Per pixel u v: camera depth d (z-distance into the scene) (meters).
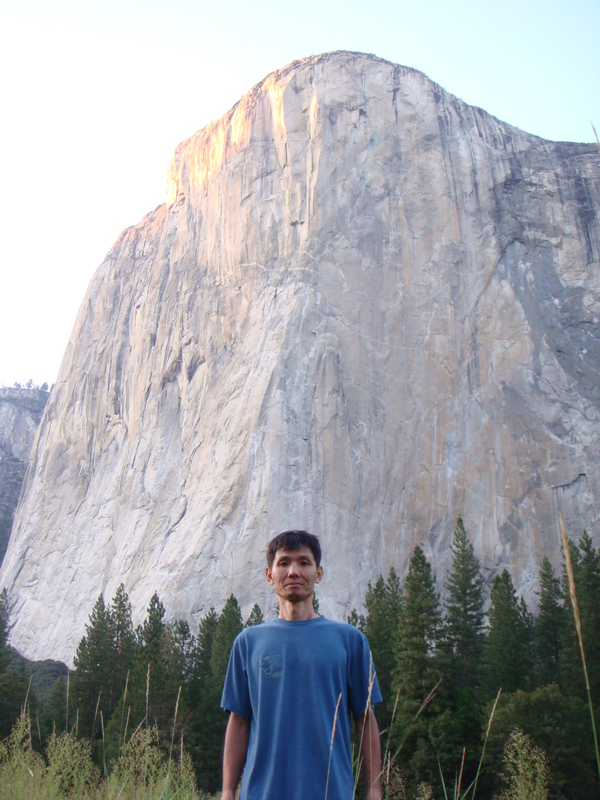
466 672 33.81
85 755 11.04
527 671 33.38
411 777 26.44
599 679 29.70
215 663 36.94
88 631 41.81
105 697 39.88
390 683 34.28
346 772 5.15
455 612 36.16
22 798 9.04
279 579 5.71
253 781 5.12
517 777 19.03
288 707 5.18
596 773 25.91
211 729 33.00
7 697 31.81
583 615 30.80
